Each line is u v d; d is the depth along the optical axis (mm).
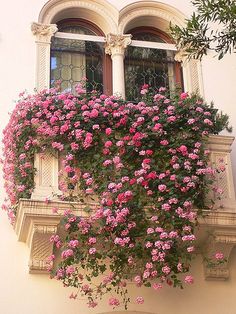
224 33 6508
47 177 6984
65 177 6941
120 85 8383
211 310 7125
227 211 6945
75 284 6484
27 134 7113
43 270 6895
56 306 6797
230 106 8570
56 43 8648
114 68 8523
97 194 6789
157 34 9188
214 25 8945
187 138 7168
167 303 7051
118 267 6520
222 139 7449
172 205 6672
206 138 7293
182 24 9047
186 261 6750
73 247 6348
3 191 7352
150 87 8664
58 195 6801
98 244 6594
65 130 7000
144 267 6570
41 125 7102
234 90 8727
